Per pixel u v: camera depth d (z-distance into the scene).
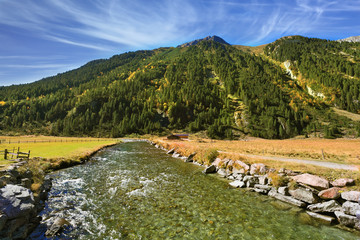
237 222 11.41
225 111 179.62
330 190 13.54
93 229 10.40
